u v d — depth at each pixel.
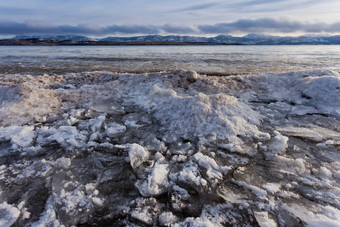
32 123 4.94
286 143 4.09
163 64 16.11
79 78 8.55
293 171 3.34
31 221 2.47
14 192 2.91
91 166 3.49
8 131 4.40
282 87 7.16
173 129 4.60
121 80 7.83
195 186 3.03
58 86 7.82
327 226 2.34
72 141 4.10
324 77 6.42
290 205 2.69
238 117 4.87
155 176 3.12
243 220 2.48
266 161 3.60
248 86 7.38
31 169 3.38
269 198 2.80
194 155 3.66
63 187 3.00
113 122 5.09
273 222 2.42
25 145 4.01
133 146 3.72
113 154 3.82
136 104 6.16
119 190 2.99
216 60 19.33
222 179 3.18
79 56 23.64
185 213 2.63
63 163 3.51
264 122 5.01
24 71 12.34
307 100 6.18
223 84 7.39
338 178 3.16
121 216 2.60
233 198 2.82
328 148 3.94
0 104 5.75
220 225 2.42
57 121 5.10
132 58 21.23
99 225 2.47
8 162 3.56
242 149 3.88
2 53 29.62
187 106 4.91
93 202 2.75
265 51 35.91
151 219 2.54
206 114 4.73
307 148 3.96
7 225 2.41
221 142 4.11
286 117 5.30
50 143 4.12
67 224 2.45
